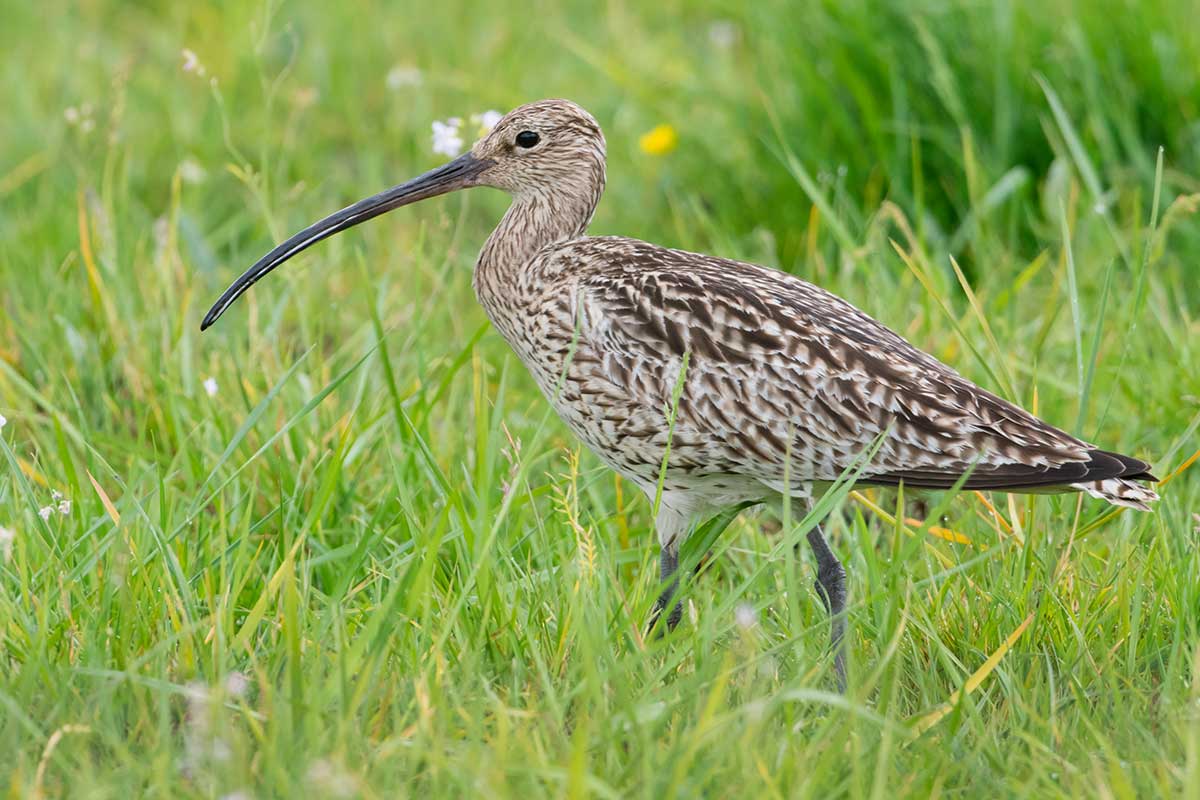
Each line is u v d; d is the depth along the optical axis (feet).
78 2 67.21
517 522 33.63
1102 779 25.34
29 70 61.46
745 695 27.12
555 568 32.04
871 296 41.83
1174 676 29.04
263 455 36.96
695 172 52.65
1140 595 30.68
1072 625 30.53
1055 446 30.99
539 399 41.09
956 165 49.16
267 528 35.12
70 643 29.01
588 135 37.35
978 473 31.27
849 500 38.45
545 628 30.32
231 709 27.07
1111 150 47.39
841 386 31.91
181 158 54.29
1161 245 40.91
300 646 27.48
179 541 32.32
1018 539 33.96
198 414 38.81
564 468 37.86
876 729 26.99
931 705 29.07
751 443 32.37
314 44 60.49
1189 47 49.65
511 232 37.11
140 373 40.45
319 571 33.68
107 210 45.55
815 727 27.84
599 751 26.16
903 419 31.68
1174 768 25.82
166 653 28.12
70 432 36.32
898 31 51.24
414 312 40.57
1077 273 44.47
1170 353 41.29
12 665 28.71
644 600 30.09
